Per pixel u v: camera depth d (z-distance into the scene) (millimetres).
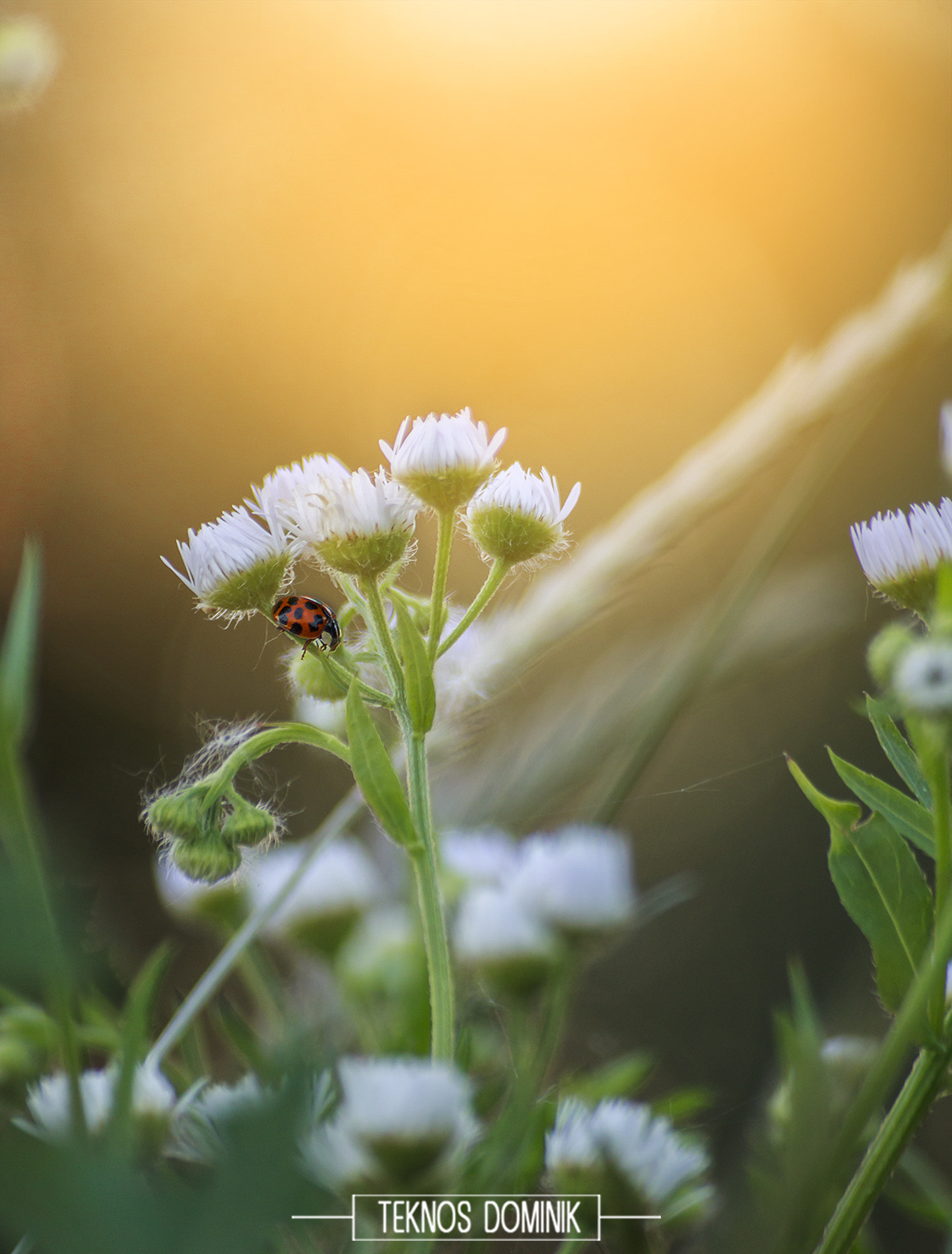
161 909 391
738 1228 271
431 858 291
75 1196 133
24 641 256
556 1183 287
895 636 287
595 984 452
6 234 915
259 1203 138
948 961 287
